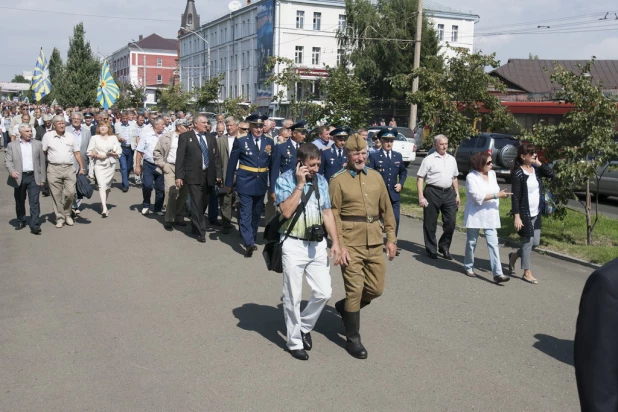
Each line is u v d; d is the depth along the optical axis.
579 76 9.40
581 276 8.17
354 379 4.70
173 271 7.86
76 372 4.71
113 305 6.41
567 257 9.05
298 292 5.08
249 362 4.97
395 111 43.59
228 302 6.59
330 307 6.62
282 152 9.71
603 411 1.85
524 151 7.66
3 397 4.27
